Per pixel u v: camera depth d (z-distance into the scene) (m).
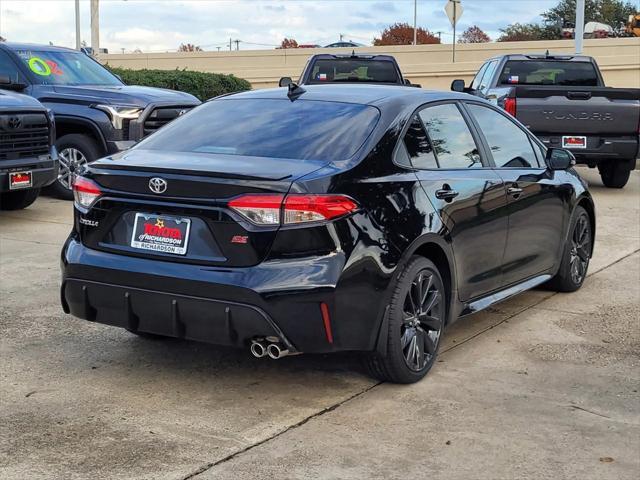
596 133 11.84
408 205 4.77
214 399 4.67
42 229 9.34
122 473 3.78
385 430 4.28
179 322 4.47
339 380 4.98
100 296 4.68
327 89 5.53
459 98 5.77
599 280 7.58
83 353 5.41
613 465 3.93
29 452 3.97
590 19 54.00
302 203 4.27
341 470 3.84
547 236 6.49
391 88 5.62
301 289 4.25
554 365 5.30
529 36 56.47
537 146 6.62
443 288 5.11
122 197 4.62
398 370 4.77
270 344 4.37
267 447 4.07
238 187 4.31
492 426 4.35
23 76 11.27
